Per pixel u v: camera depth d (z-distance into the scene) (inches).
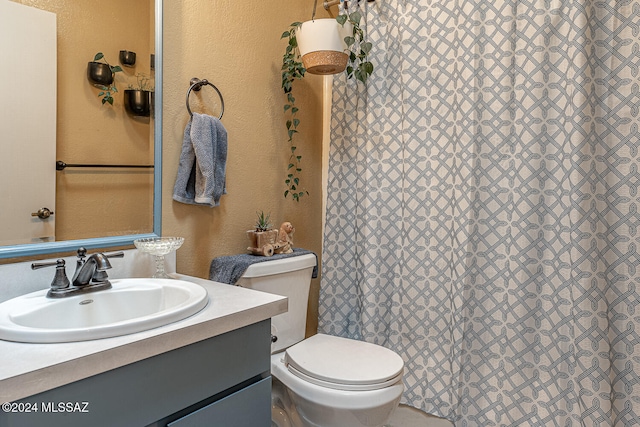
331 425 50.8
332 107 78.2
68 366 26.5
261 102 69.4
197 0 59.1
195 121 56.3
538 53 57.0
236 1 64.8
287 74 70.8
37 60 44.1
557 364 56.2
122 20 50.6
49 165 44.9
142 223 53.2
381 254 71.8
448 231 65.4
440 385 66.0
